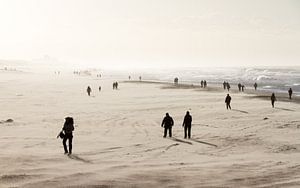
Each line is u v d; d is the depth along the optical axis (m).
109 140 19.00
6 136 19.64
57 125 24.98
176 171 11.85
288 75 153.88
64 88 66.94
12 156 13.79
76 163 12.97
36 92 57.22
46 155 14.38
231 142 18.78
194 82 100.44
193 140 19.33
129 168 12.26
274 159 14.29
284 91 68.00
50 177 10.66
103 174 11.20
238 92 58.75
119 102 43.09
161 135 21.09
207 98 47.53
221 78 132.25
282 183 10.34
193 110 34.72
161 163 13.28
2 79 95.69
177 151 16.14
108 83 83.62
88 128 23.89
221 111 33.62
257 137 20.36
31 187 9.55
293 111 33.41
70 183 10.02
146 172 11.62
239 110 34.34
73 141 18.56
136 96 51.38
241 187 9.91
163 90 62.88
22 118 28.64
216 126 24.83
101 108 36.84
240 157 14.80
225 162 13.58
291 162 13.57
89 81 92.56
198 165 12.95
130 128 23.98
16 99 45.72
